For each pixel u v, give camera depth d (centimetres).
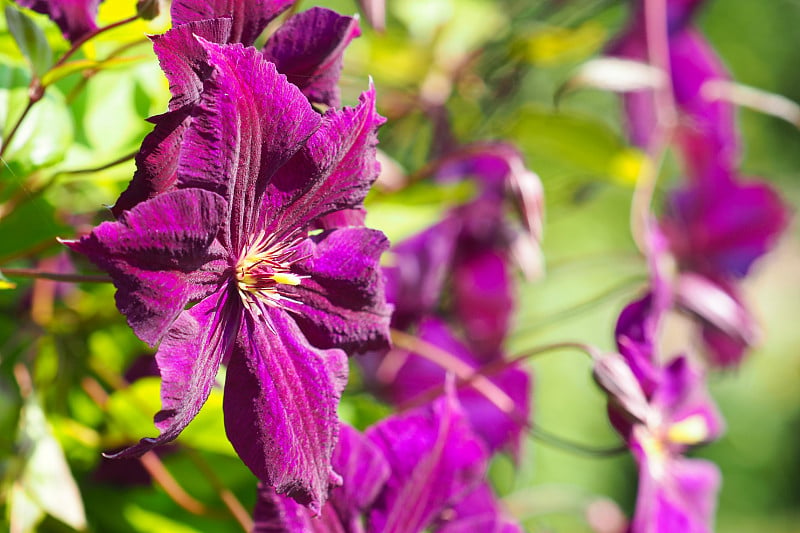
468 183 67
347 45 48
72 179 56
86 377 60
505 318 72
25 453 54
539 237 62
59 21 48
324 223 50
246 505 60
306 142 46
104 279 48
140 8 48
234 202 45
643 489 60
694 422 65
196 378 44
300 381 47
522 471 71
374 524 53
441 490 54
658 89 74
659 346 61
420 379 68
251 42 46
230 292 47
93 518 58
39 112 53
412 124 79
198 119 43
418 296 69
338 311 49
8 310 61
